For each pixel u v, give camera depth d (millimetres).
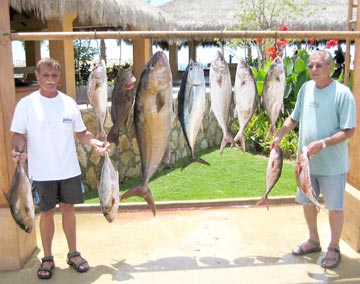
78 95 11203
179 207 5531
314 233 4129
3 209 3879
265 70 8930
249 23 14625
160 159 3604
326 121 3709
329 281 3615
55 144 3570
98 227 4914
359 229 4117
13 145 3434
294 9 14781
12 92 3969
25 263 4031
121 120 3662
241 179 7051
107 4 7863
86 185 6418
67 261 3959
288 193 6262
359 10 4039
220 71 3561
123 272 3826
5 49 3822
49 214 3711
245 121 3727
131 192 3641
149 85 3418
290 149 8531
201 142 9352
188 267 3900
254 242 4449
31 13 8906
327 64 3619
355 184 4336
